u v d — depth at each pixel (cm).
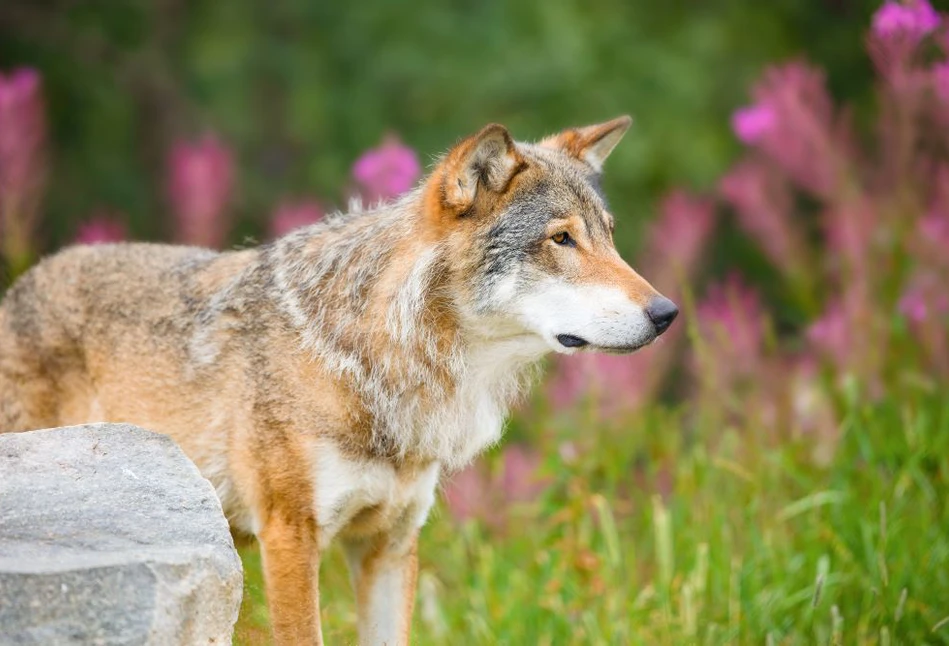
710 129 2225
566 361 1196
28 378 877
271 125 2434
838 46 2394
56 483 618
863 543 1002
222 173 1189
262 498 784
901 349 1209
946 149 1256
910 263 1270
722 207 2148
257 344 802
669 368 1345
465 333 798
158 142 2419
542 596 1042
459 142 830
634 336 764
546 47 2241
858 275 1216
